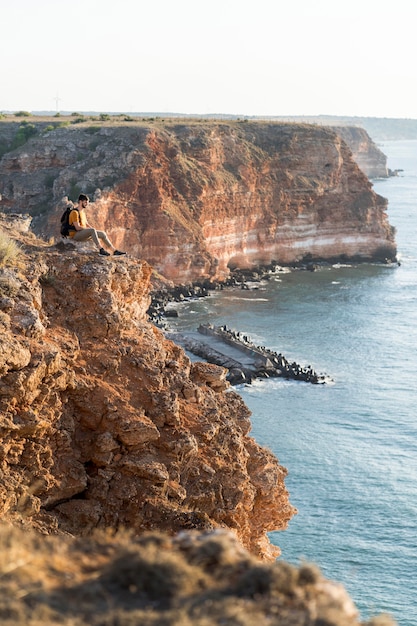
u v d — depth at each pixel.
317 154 183.62
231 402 26.00
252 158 175.00
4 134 178.12
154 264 150.50
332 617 8.15
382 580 51.00
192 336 116.19
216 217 162.88
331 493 62.44
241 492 22.23
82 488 19.30
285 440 73.81
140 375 21.23
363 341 113.81
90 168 154.25
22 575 8.86
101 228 143.25
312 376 94.62
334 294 148.50
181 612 7.95
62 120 187.62
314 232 181.12
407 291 152.12
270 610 8.26
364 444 72.94
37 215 154.25
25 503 17.78
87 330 21.34
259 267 171.12
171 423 20.84
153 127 162.38
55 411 19.20
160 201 151.62
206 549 9.32
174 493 20.20
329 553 53.97
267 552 25.42
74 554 9.69
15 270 20.84
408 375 96.94
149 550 8.95
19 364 18.27
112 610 8.12
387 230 189.62
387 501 61.09
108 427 19.92
